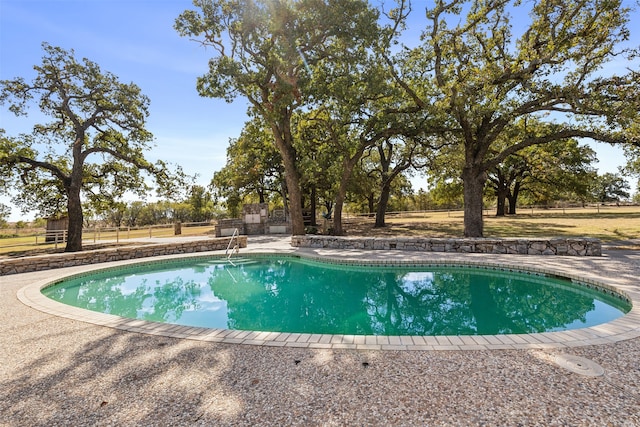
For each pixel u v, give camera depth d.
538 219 25.86
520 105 13.59
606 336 3.89
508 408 2.52
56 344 4.07
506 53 13.60
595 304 6.39
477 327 5.50
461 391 2.78
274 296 7.79
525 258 9.59
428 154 22.34
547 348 3.62
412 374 3.10
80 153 16.48
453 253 11.14
